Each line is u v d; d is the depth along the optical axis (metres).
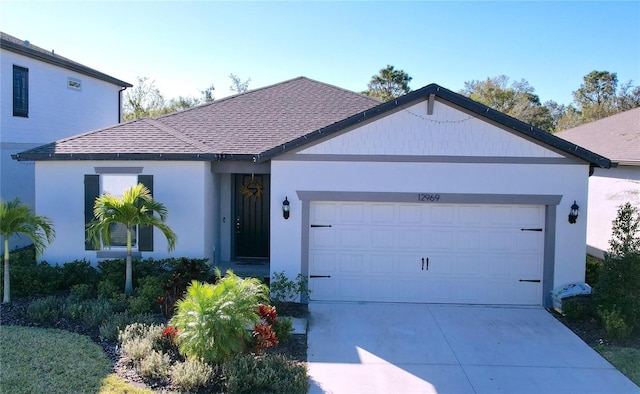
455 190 12.48
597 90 59.22
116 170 13.81
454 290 12.88
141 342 8.91
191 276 12.18
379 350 9.77
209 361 8.33
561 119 54.16
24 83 18.72
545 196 12.38
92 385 7.75
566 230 12.45
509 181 12.39
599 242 18.83
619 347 9.93
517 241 12.70
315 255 12.95
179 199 13.84
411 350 9.79
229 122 15.99
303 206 12.70
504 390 8.18
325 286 12.99
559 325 11.26
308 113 16.62
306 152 12.59
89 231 12.23
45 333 9.91
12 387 7.56
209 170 14.25
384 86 54.03
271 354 8.95
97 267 13.96
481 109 12.08
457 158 12.40
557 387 8.30
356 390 8.12
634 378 8.61
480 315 11.95
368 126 12.48
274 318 9.73
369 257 12.91
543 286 12.61
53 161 13.84
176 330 9.06
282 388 7.77
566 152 12.22
